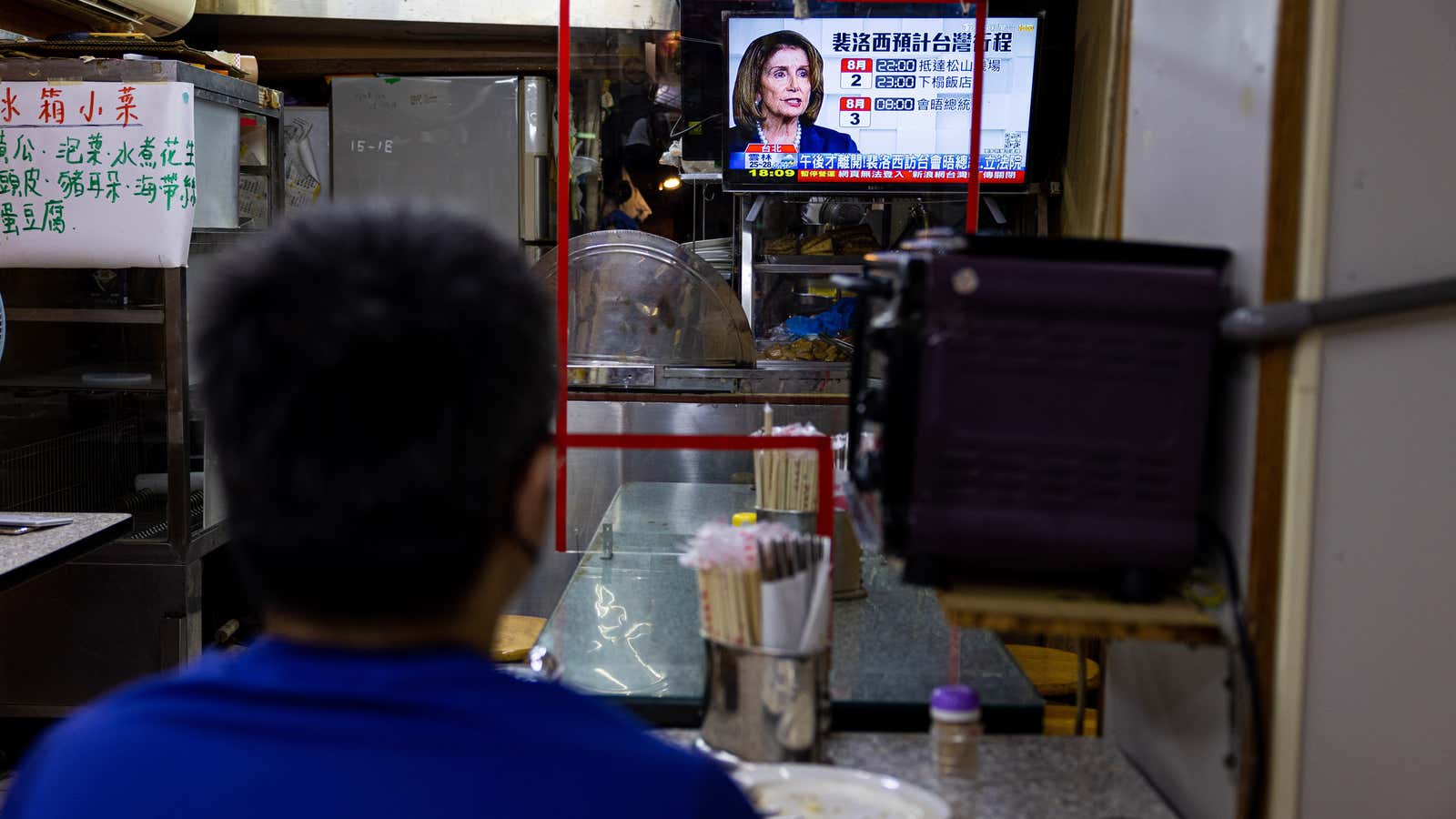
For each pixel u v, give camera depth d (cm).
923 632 208
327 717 66
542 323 75
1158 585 135
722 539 155
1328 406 128
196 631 394
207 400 70
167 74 366
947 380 131
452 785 65
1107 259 132
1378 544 130
